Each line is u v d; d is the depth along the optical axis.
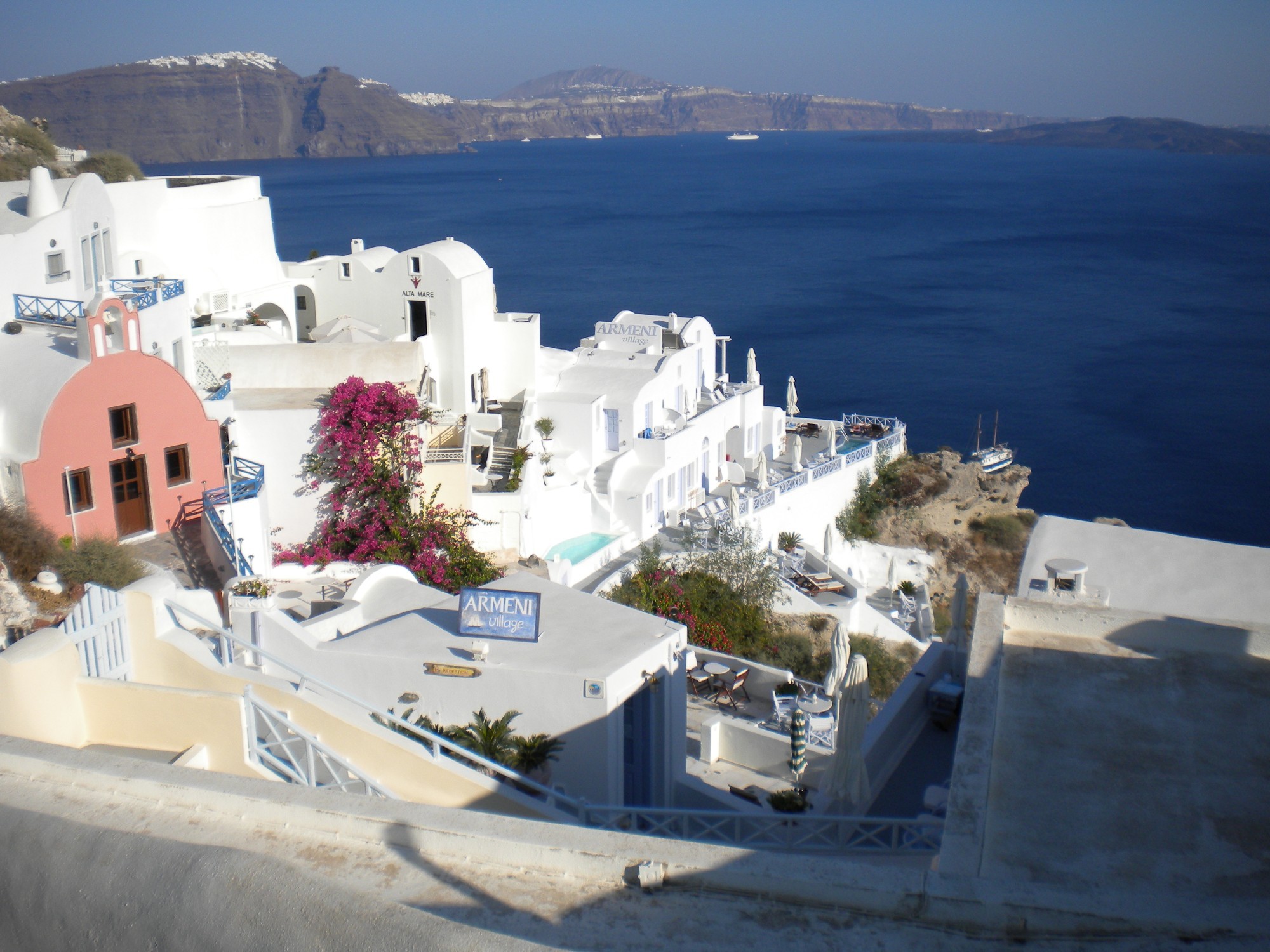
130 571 30.86
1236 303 185.75
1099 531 27.45
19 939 7.11
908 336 159.38
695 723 31.56
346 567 38.09
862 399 127.94
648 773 23.73
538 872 9.25
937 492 68.06
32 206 38.28
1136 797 12.54
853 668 22.38
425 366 50.97
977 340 157.50
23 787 10.08
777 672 33.38
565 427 52.28
